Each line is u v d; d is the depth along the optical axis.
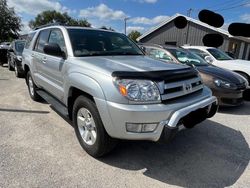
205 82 5.48
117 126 2.63
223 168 3.02
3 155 3.11
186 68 3.23
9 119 4.46
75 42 3.71
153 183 2.67
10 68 11.57
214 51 8.64
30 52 5.42
